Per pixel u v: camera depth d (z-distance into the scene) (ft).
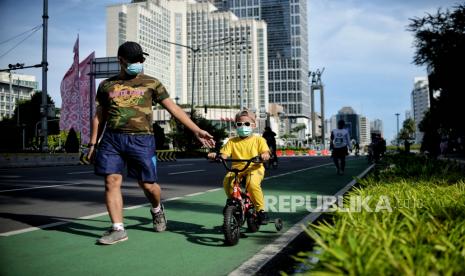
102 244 13.89
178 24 372.99
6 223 17.88
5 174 49.14
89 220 18.61
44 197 27.04
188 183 37.01
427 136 72.69
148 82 14.57
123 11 362.53
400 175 26.78
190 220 18.54
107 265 11.52
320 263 7.48
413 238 8.48
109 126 14.11
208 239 14.70
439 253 8.09
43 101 86.43
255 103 345.92
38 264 11.60
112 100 14.16
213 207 22.54
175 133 146.51
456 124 67.36
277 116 463.01
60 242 14.24
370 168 56.29
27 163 74.84
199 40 381.19
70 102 113.29
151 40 355.36
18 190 31.07
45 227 16.88
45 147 86.28
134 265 11.53
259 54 387.14
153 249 13.25
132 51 14.12
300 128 467.52
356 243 7.57
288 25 604.49
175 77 367.25
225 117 319.68
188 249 13.26
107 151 13.98
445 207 12.00
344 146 45.65
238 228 14.29
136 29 354.95
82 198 26.55
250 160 14.32
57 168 64.90
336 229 9.02
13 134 208.23
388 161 50.26
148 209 21.62
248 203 15.17
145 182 14.60
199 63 380.99
